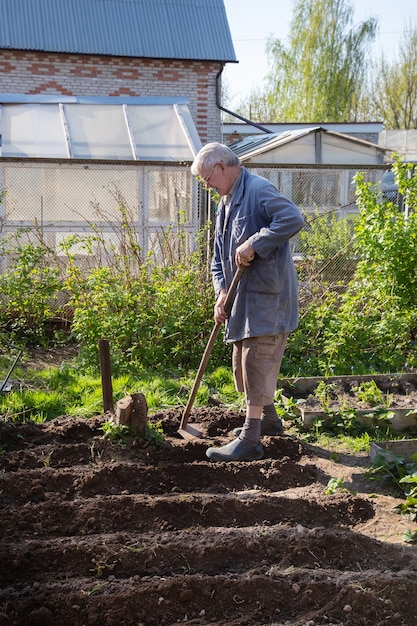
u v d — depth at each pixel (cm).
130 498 397
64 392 624
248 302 459
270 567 339
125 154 1222
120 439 488
